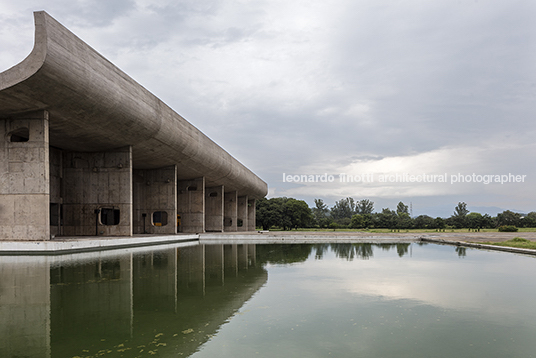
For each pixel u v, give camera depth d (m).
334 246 23.09
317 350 4.93
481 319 6.42
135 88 21.06
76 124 19.47
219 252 18.53
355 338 5.43
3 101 16.06
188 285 9.40
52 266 12.52
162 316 6.54
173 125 26.08
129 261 14.16
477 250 20.02
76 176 25.22
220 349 4.95
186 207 38.75
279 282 9.88
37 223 17.55
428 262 14.41
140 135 23.38
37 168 17.58
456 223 54.66
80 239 19.62
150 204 32.09
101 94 17.94
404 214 86.06
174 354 4.77
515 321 6.32
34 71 14.50
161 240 25.38
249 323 6.14
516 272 11.80
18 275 10.71
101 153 25.09
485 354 4.84
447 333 5.68
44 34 14.42
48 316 6.54
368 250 19.98
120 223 24.80
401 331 5.75
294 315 6.62
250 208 65.25
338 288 9.05
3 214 17.62
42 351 4.88
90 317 6.47
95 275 10.81
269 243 26.23
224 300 7.75
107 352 4.84
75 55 15.93
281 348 5.00
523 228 54.72
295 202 66.25
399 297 8.09
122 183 24.83
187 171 35.28
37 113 17.55
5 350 4.91
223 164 39.56
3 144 17.72
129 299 7.83
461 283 9.79
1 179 17.70
